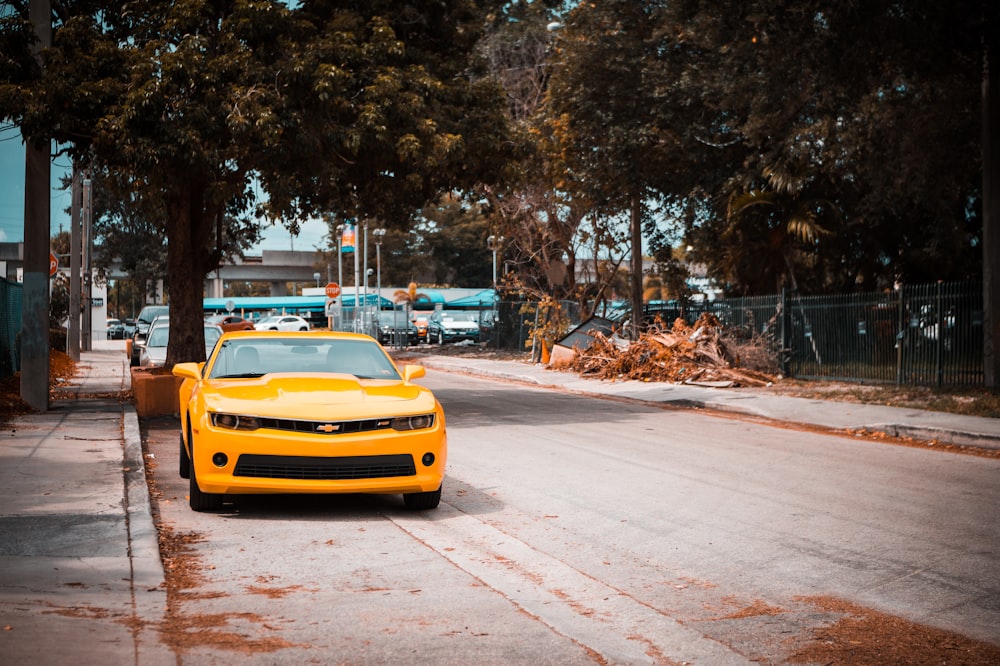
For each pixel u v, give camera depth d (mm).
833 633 5043
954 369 18984
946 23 16531
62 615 4938
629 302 32000
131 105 14047
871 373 21094
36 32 15109
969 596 5754
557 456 11727
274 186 15461
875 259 26641
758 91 21844
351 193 21250
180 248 18578
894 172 22438
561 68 28250
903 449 12680
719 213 27391
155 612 5109
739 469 10766
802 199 24844
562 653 4633
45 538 6590
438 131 16562
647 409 18297
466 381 26844
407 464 7844
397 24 17781
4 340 19453
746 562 6559
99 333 87312
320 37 15906
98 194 64938
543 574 6199
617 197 29328
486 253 95312
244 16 15117
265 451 7562
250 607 5301
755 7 17812
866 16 16719
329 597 5539
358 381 8617
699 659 4605
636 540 7219
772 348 23953
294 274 100438
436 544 6996
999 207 17750
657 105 26500
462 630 4961
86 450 10797
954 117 21203
